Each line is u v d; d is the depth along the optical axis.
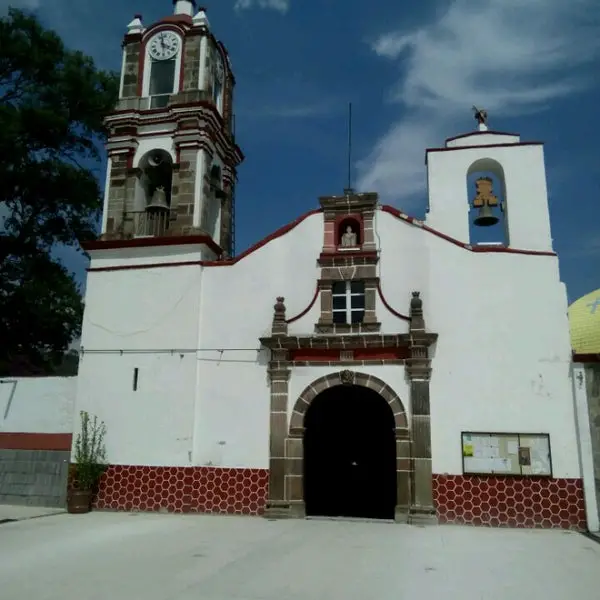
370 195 17.20
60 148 26.41
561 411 15.08
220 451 16.39
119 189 19.16
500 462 14.98
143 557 10.43
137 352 17.50
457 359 15.73
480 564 10.30
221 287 17.45
